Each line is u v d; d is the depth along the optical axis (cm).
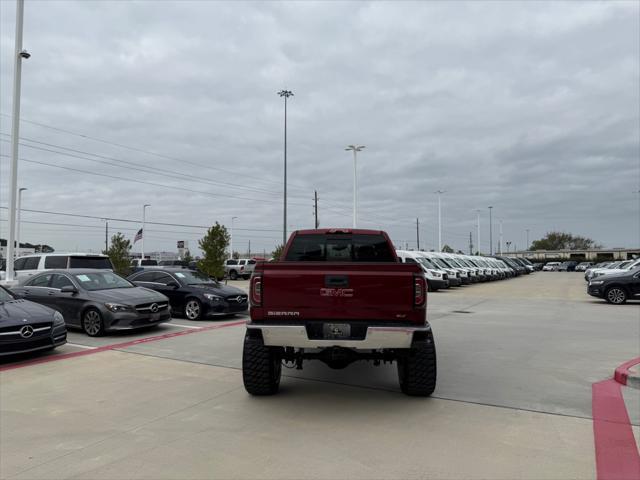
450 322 1339
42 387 643
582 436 463
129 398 591
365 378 692
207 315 1315
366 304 529
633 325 1279
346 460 407
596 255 11438
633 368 694
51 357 835
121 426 493
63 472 387
